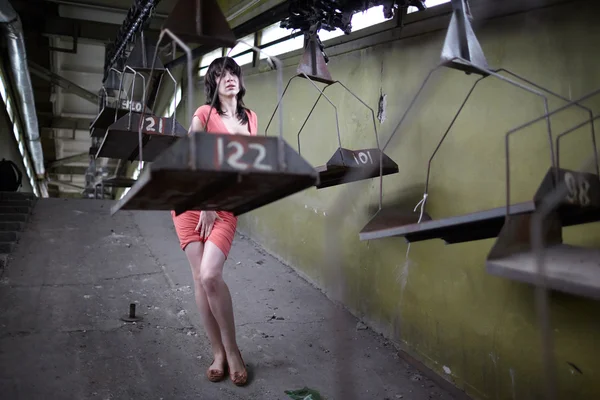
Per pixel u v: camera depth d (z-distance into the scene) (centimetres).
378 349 338
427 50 319
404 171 337
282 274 471
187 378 291
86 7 1004
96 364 296
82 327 342
